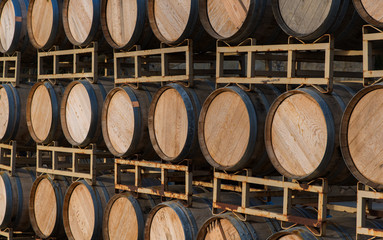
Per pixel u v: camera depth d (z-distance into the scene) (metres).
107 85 11.30
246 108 8.09
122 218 10.28
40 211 12.25
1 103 13.16
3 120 13.03
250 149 8.05
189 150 9.05
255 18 8.09
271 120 7.91
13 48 13.09
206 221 8.56
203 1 8.89
